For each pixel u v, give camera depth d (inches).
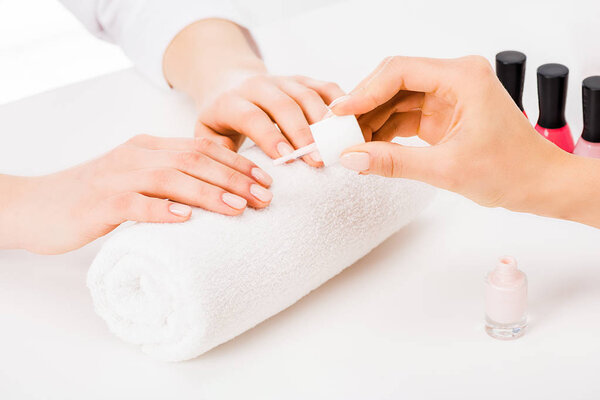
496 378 26.7
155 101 37.6
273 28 42.3
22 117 37.3
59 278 30.6
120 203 28.2
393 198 30.0
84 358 28.1
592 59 37.3
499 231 31.4
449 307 28.8
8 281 30.5
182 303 26.9
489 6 42.1
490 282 27.5
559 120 32.9
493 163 26.8
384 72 27.4
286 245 27.9
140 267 27.1
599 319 28.0
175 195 28.2
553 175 27.5
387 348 27.7
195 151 29.2
